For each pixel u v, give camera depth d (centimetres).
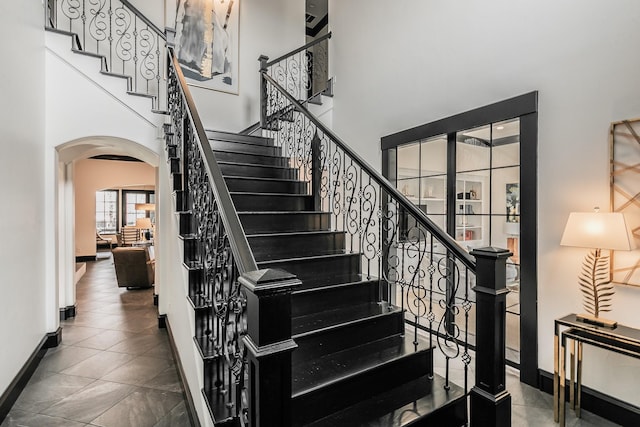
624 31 227
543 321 269
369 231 426
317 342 202
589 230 222
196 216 232
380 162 420
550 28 265
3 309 233
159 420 229
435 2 355
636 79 221
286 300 104
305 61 622
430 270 264
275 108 486
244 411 138
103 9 467
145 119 377
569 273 254
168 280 388
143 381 281
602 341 212
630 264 224
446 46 344
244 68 567
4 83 235
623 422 228
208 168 169
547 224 267
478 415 181
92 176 977
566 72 256
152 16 496
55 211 345
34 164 301
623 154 226
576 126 250
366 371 188
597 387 244
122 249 623
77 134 346
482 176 319
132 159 982
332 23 505
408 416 175
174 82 325
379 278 259
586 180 245
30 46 292
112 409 242
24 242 275
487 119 305
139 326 420
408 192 393
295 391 166
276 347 101
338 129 488
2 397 232
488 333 178
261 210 319
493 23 304
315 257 260
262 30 584
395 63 400
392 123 404
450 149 344
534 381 272
